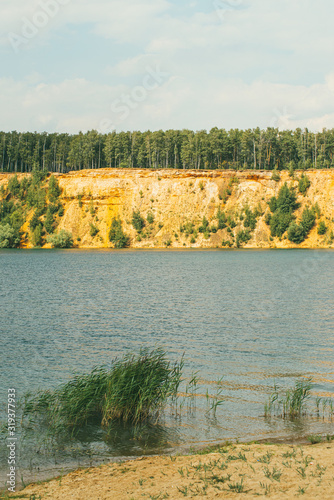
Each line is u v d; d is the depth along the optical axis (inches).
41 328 1424.7
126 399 690.2
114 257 5369.1
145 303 1964.8
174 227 6988.2
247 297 2167.8
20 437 632.4
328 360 1050.7
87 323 1508.4
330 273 3422.7
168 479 467.2
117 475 488.1
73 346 1192.2
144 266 4104.3
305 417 697.6
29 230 7219.5
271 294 2278.5
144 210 7165.4
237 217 6850.4
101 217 7175.2
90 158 7721.5
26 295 2229.3
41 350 1149.1
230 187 7066.9
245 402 768.3
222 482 449.4
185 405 757.3
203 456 532.4
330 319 1587.1
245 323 1512.1
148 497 423.8
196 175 7214.6
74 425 669.9
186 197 7116.1
